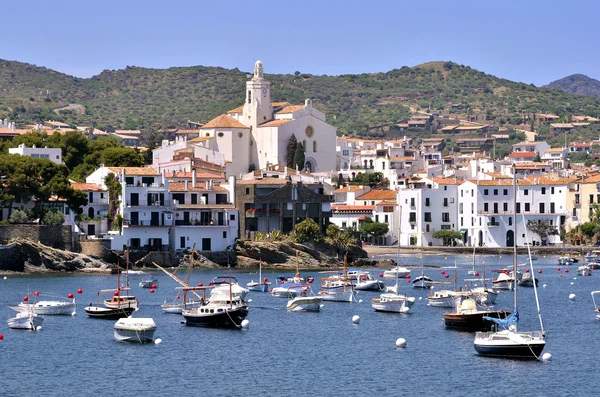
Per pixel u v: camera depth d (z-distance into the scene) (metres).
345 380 124.56
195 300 186.38
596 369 130.00
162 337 150.00
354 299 196.75
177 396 117.25
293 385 122.19
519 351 135.62
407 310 178.38
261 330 157.62
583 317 173.62
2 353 138.38
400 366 131.75
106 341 146.38
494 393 118.81
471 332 156.38
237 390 119.81
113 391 119.19
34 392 118.81
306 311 179.88
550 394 118.44
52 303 170.62
